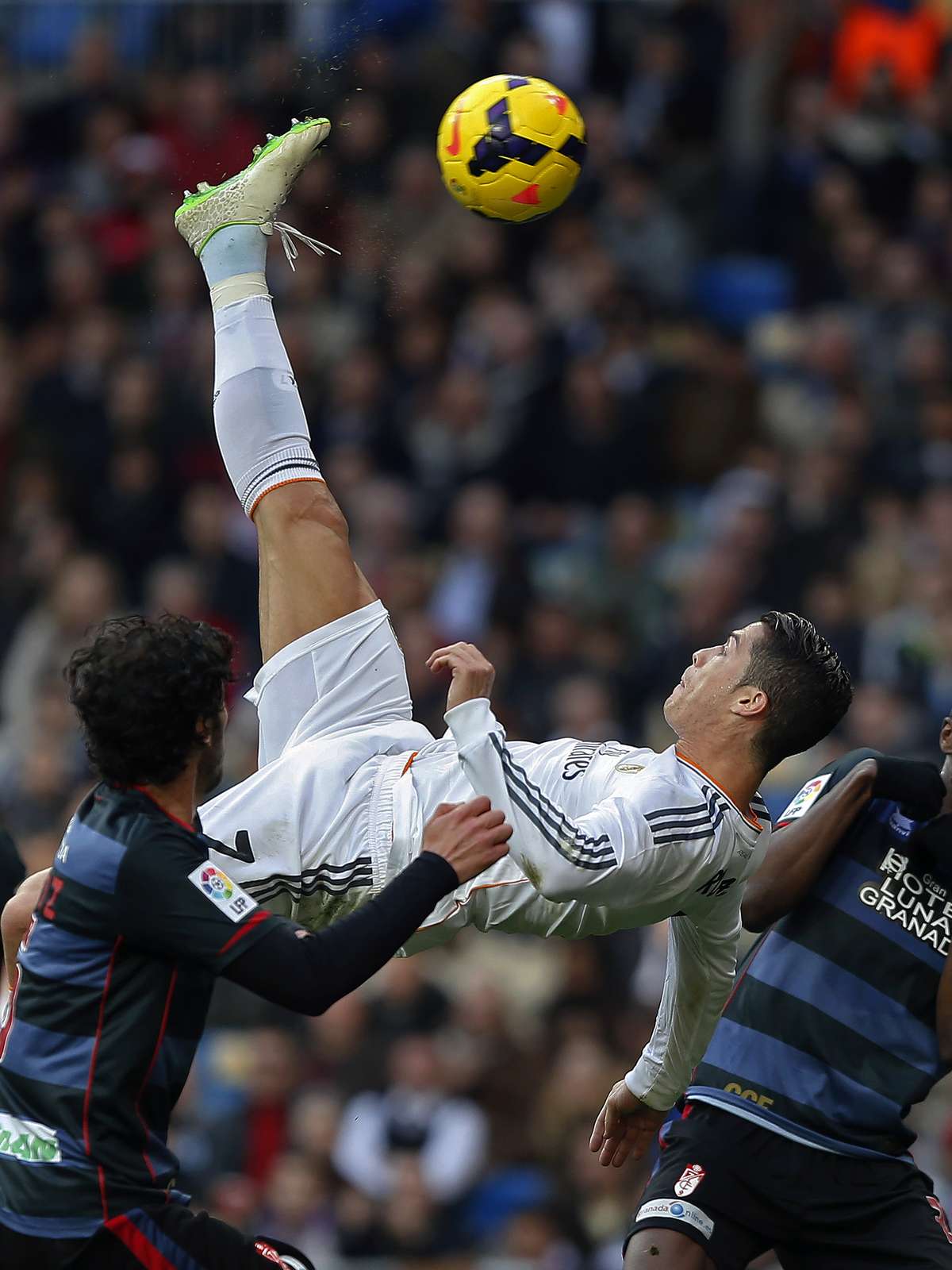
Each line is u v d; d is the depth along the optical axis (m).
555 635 38.66
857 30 51.06
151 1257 13.14
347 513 42.34
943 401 44.09
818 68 51.38
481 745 14.83
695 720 15.83
